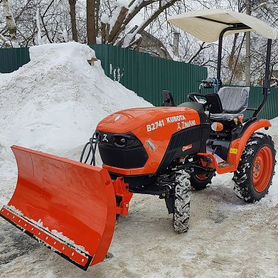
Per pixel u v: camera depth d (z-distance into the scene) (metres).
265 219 4.62
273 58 21.95
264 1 21.39
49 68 8.08
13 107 7.71
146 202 5.27
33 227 3.66
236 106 5.49
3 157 6.69
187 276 3.38
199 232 4.27
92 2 11.80
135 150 3.85
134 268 3.51
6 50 10.77
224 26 6.05
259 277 3.35
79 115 7.48
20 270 3.50
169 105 4.89
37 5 16.39
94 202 3.31
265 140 5.21
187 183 4.14
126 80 10.03
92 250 3.12
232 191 5.68
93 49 9.50
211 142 5.06
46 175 3.75
